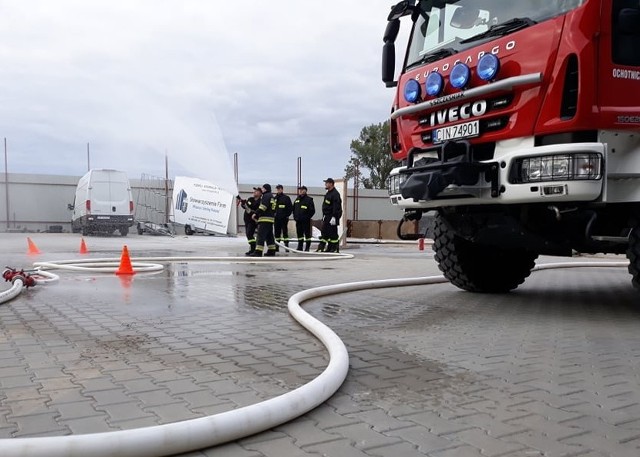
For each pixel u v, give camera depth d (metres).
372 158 47.78
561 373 2.99
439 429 2.19
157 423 2.18
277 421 2.18
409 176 4.90
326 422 2.26
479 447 2.02
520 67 4.18
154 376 2.81
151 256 11.30
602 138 3.96
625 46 4.01
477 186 4.43
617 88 3.96
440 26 5.16
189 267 8.98
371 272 8.45
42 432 2.07
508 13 4.49
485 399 2.55
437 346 3.59
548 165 4.01
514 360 3.26
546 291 6.59
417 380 2.84
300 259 10.60
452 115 4.68
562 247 4.86
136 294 5.67
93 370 2.90
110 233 23.75
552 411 2.40
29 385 2.64
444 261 6.06
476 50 4.55
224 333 3.84
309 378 2.81
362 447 2.02
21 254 11.62
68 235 23.67
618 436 2.14
